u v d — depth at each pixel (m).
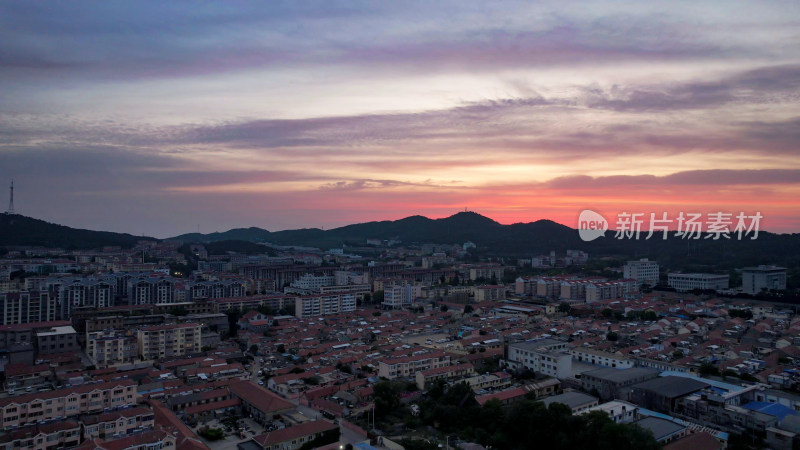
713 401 191.00
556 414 170.88
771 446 166.62
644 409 198.50
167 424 174.50
